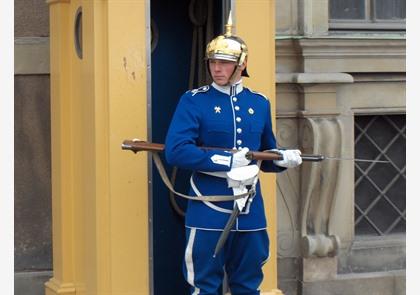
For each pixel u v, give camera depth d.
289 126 10.09
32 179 9.81
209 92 7.63
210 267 7.59
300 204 10.11
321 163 10.03
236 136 7.58
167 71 8.88
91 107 8.03
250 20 8.32
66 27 8.77
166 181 7.81
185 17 8.88
